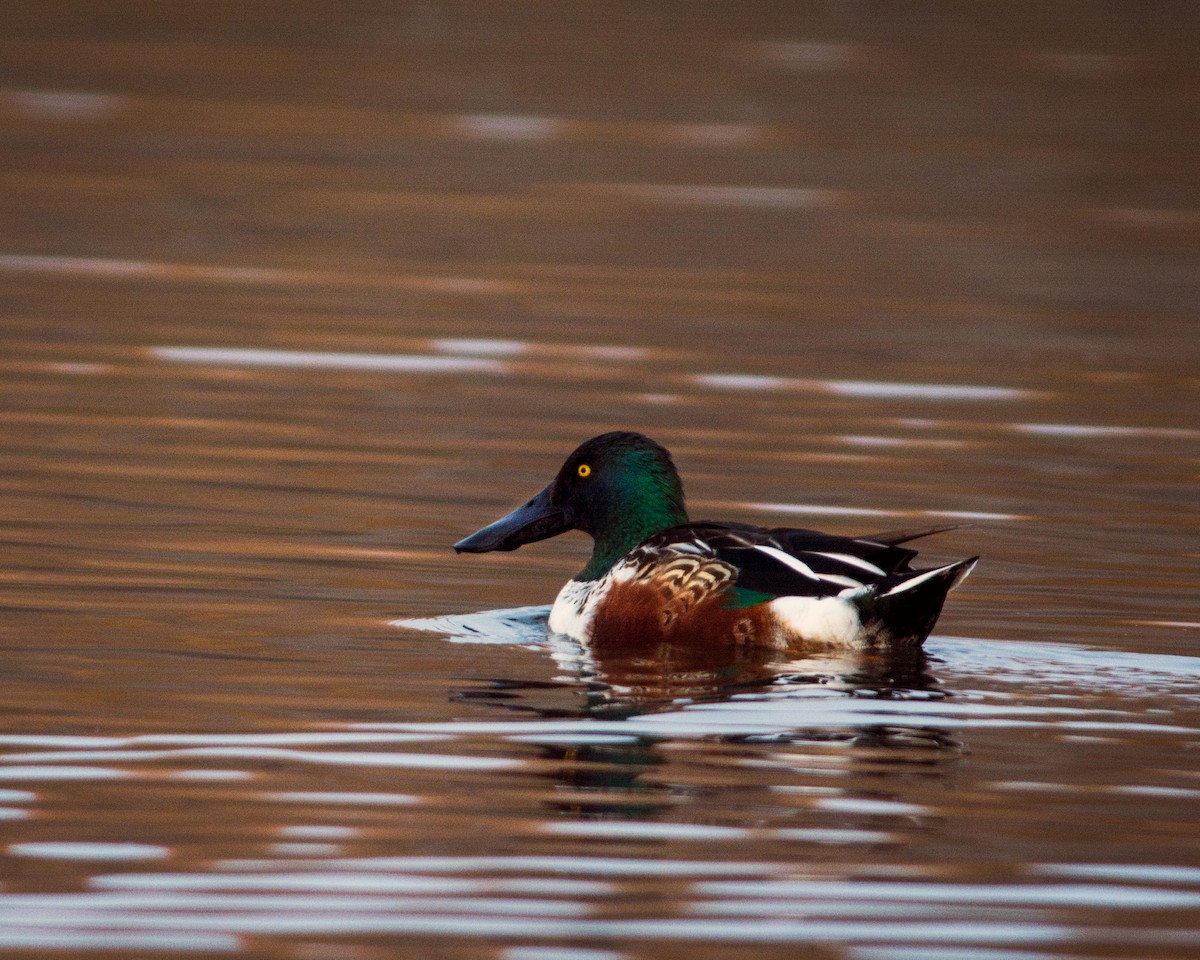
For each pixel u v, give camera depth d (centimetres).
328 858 770
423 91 4234
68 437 1683
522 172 3394
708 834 799
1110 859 780
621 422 1797
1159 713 976
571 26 5159
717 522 1152
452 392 1914
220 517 1438
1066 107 4159
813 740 924
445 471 1609
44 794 838
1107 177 3434
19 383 1889
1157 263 2736
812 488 1562
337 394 1894
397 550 1368
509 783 859
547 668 1063
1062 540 1408
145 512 1443
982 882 756
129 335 2133
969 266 2686
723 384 1964
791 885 752
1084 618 1191
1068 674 1048
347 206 3052
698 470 1614
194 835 792
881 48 4872
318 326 2217
